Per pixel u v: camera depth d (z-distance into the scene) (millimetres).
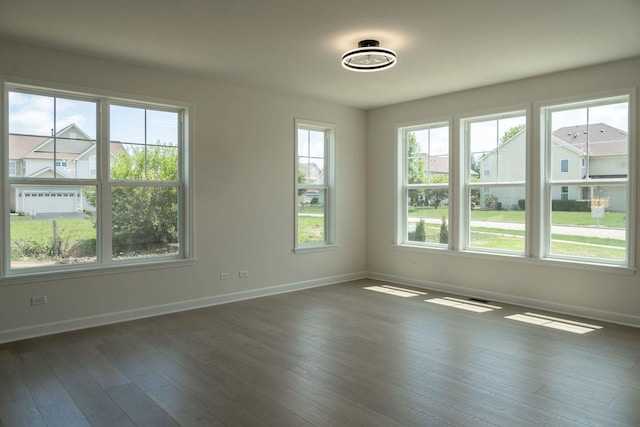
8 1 3201
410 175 6742
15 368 3443
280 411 2730
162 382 3174
